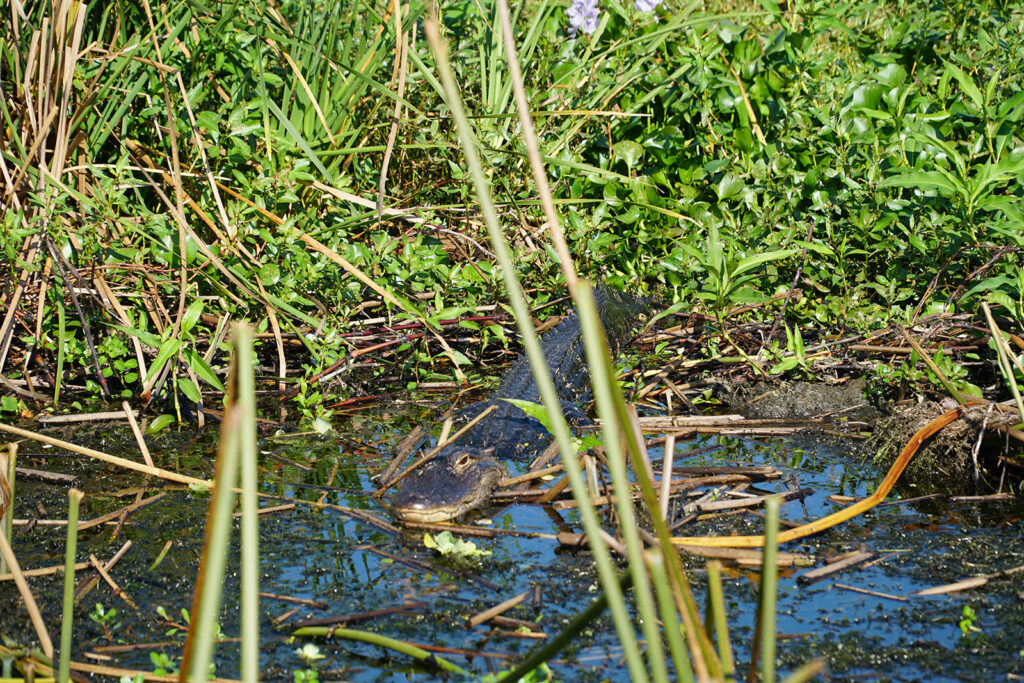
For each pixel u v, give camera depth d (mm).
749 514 4375
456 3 7938
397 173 7766
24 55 6336
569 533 4133
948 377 5340
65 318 5996
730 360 6215
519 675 2100
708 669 1725
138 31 6656
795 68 8258
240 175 6688
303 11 7277
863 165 7391
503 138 7656
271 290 6371
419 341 6539
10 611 3541
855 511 4289
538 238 7293
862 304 6547
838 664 3172
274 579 3832
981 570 3816
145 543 4117
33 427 5477
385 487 4719
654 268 7395
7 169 6254
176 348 5352
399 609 3564
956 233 6352
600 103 8430
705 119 8109
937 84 8516
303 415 5852
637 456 1746
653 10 8531
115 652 3289
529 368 6289
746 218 7340
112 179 6117
